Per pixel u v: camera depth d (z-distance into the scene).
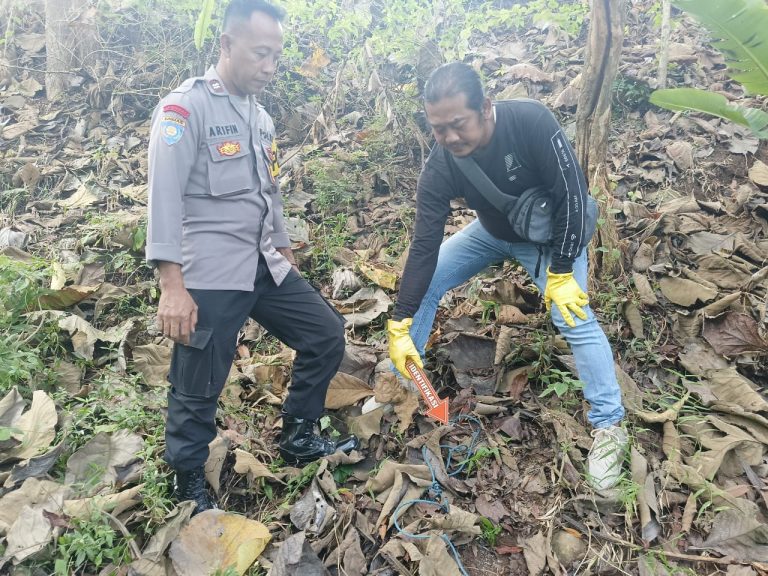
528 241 2.59
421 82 5.07
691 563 2.27
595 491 2.48
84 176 4.68
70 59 5.48
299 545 2.18
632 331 3.26
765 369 3.00
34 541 2.11
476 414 2.90
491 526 2.38
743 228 3.74
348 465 2.69
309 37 6.16
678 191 4.10
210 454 2.59
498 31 6.15
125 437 2.60
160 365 3.15
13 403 2.72
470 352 3.18
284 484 2.59
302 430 2.64
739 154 4.21
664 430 2.72
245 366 3.20
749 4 2.69
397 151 4.81
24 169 4.56
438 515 2.40
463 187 2.56
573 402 2.86
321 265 3.91
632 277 3.50
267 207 2.35
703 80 4.82
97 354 3.30
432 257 2.66
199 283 2.20
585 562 2.29
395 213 4.32
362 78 5.39
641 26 5.63
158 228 2.03
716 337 3.08
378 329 3.52
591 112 3.34
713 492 2.42
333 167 4.51
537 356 3.12
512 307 3.34
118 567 2.14
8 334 3.06
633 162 4.35
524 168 2.42
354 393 2.97
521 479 2.62
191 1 5.41
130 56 5.57
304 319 2.48
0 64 5.55
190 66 5.27
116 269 3.83
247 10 2.11
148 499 2.34
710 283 3.34
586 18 5.79
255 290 2.38
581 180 2.37
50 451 2.48
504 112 2.36
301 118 5.22
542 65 5.36
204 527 2.24
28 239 4.07
